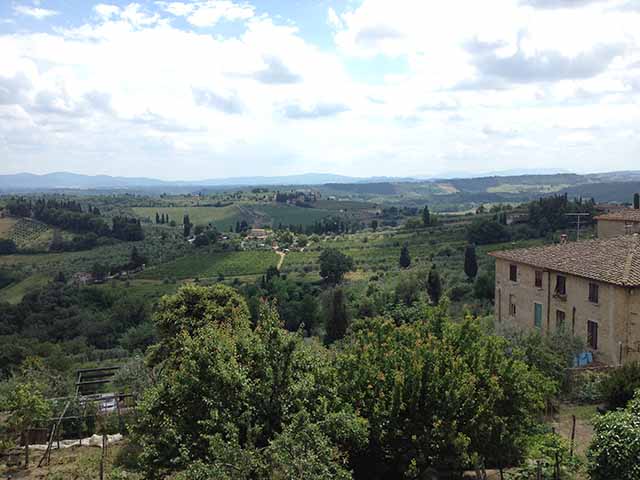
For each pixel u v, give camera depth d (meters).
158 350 27.23
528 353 23.39
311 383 13.09
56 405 24.25
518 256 37.41
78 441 22.45
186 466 11.48
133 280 115.38
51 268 121.94
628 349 27.64
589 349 29.84
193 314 28.33
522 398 13.98
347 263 104.69
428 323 17.03
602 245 33.81
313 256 131.88
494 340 15.43
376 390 13.93
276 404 12.81
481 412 13.20
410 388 13.55
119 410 24.25
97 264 116.81
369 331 17.28
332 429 12.16
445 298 17.83
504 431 13.41
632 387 20.77
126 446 20.62
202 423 11.84
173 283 111.56
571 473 14.38
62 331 79.75
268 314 14.38
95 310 90.25
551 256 34.97
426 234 132.88
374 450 14.02
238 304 29.62
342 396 14.00
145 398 13.63
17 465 19.59
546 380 15.83
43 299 90.12
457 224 140.00
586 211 97.88
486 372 13.87
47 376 33.53
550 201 104.31
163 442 12.34
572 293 31.69
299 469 10.43
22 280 112.81
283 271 118.69
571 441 16.09
